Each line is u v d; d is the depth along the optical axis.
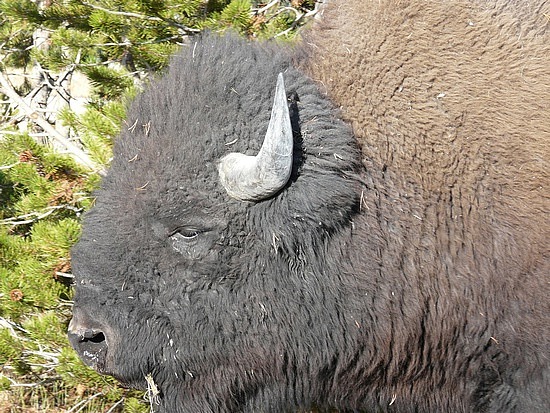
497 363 4.18
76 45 7.04
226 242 3.90
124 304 4.03
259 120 3.83
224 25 6.46
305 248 3.90
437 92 4.00
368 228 3.98
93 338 4.12
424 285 4.08
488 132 3.97
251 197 3.73
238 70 3.90
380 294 4.07
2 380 6.22
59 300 6.02
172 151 3.85
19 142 6.44
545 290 3.96
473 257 4.04
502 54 4.04
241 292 4.00
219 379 4.25
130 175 3.93
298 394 4.39
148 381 4.20
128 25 6.84
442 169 4.00
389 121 4.00
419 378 4.34
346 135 3.87
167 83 4.01
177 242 3.95
